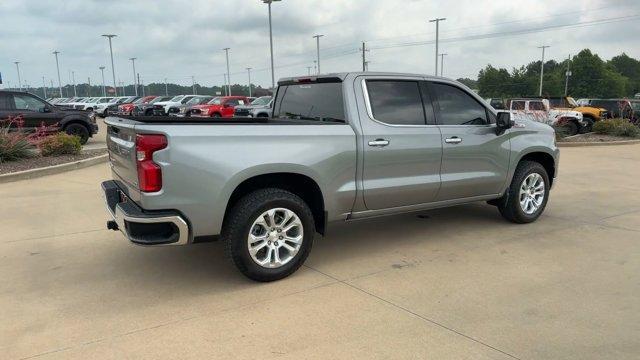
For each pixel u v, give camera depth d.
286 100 5.72
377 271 4.78
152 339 3.50
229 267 4.90
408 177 5.22
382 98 5.12
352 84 4.96
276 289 4.36
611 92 107.81
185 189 4.00
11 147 11.07
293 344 3.42
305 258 4.65
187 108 26.73
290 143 4.45
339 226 6.38
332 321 3.75
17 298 4.18
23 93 14.87
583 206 7.45
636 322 3.71
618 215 6.89
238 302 4.09
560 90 110.62
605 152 14.71
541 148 6.35
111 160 5.11
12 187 8.74
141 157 3.95
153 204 3.94
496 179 5.94
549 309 3.93
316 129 4.62
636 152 14.70
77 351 3.34
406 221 6.59
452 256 5.19
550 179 6.72
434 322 3.72
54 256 5.20
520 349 3.34
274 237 4.45
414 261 5.05
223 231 4.35
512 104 22.66
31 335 3.56
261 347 3.38
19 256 5.20
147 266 4.93
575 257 5.13
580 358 3.24
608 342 3.43
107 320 3.79
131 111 29.67
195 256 5.21
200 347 3.39
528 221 6.40
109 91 89.00
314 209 4.87
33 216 6.76
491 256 5.18
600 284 4.42
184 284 4.48
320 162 4.58
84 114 15.73
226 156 4.12
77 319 3.80
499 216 6.82
